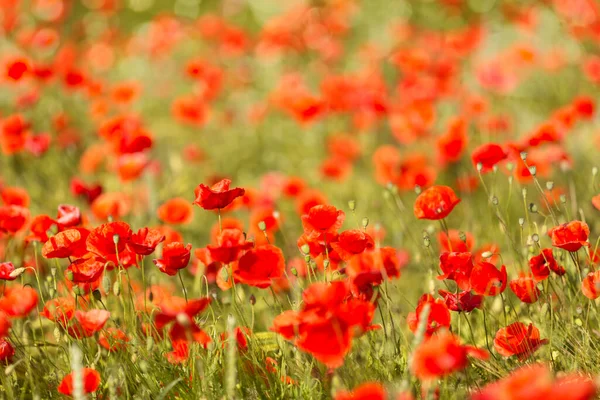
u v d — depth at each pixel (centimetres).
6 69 584
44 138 540
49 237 310
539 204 466
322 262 303
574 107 470
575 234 275
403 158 564
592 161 524
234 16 1114
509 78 608
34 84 709
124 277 357
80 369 218
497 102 674
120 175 464
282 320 241
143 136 451
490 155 342
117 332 292
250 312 351
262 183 521
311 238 284
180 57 924
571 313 296
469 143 592
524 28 784
